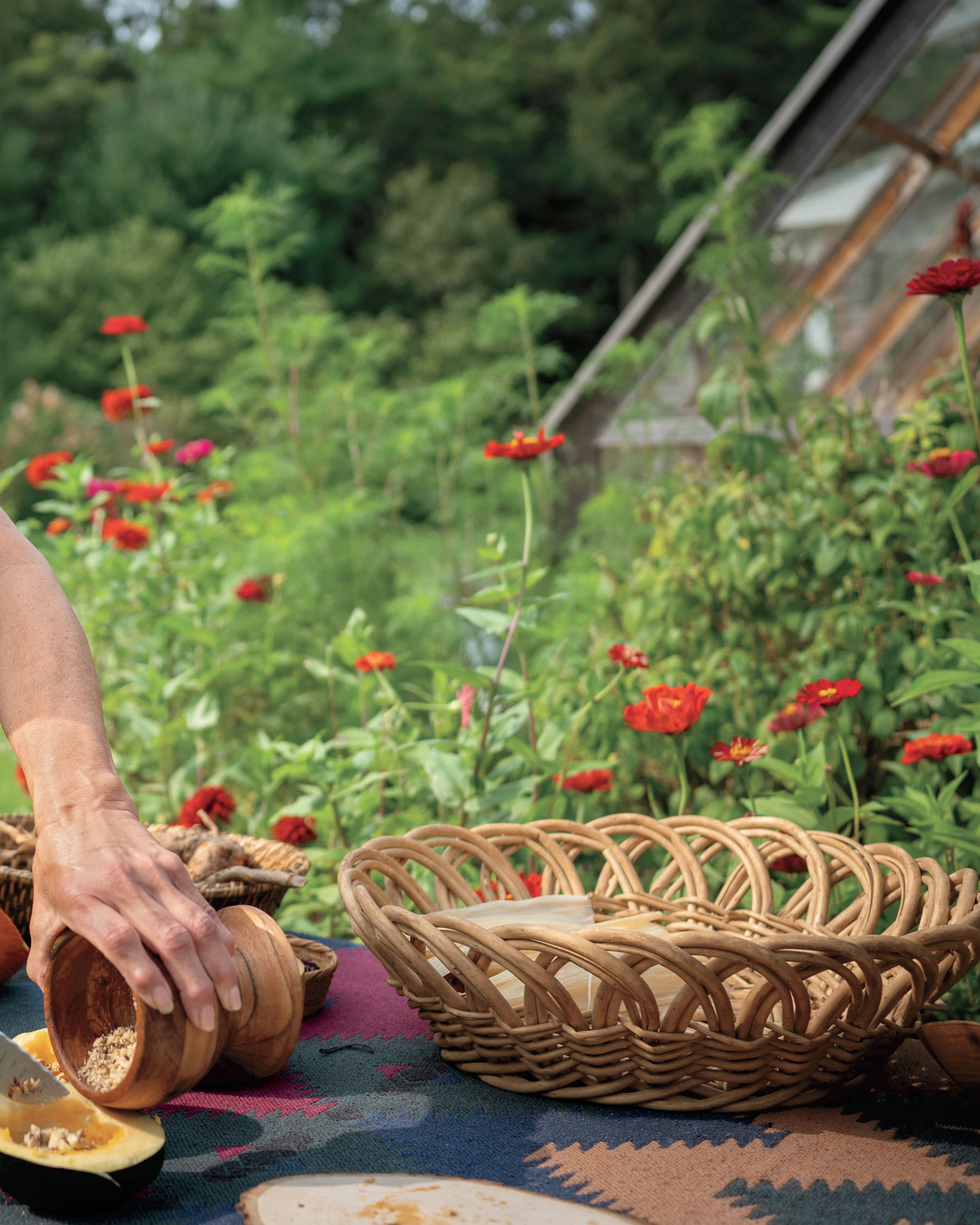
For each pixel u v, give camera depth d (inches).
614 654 72.2
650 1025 28.9
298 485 168.2
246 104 736.3
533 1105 30.2
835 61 152.5
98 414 409.4
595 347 654.5
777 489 92.6
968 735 69.3
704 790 83.4
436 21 820.0
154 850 26.0
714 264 113.7
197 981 24.2
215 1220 24.4
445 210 634.2
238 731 115.1
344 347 187.2
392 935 31.5
